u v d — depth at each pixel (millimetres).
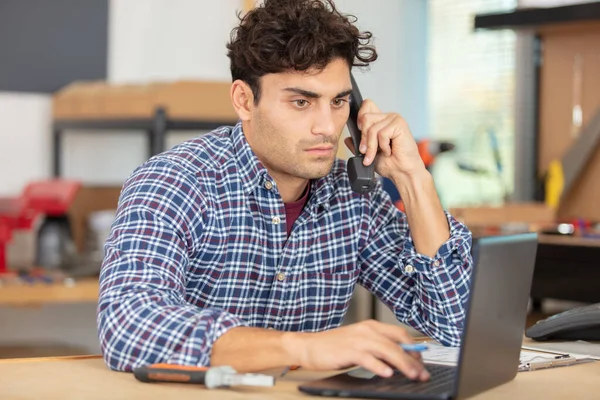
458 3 5641
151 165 1769
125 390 1331
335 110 1694
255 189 1812
